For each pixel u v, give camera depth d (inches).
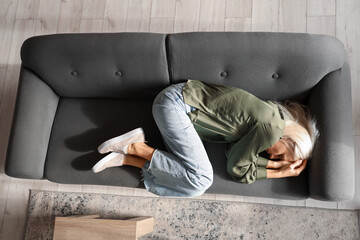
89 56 64.4
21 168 65.6
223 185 64.4
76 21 93.7
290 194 62.3
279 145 59.7
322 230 72.5
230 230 75.4
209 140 66.6
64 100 73.9
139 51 62.6
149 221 74.0
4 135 89.3
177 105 60.6
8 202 84.8
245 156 59.3
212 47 60.2
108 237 64.5
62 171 67.9
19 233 83.0
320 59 58.1
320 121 59.2
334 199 56.6
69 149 69.0
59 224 66.2
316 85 61.7
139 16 91.4
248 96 58.7
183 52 61.2
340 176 56.1
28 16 95.5
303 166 61.5
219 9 88.5
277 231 73.9
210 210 76.8
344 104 58.8
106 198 81.0
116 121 70.3
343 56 59.8
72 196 82.2
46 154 69.4
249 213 75.4
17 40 94.7
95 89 69.6
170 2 90.8
